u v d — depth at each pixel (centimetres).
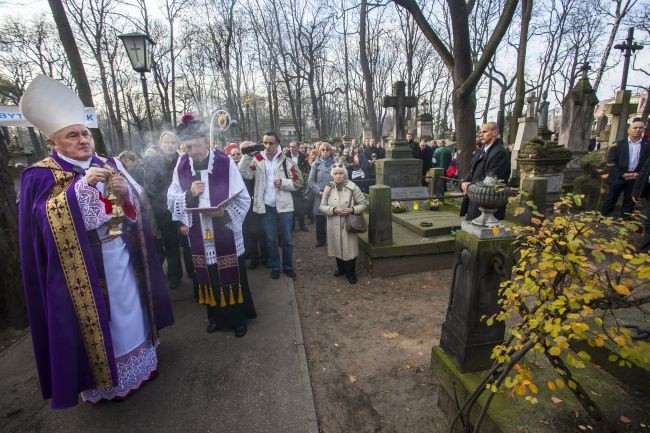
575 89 913
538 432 178
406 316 369
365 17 1647
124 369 241
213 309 333
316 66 2328
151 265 272
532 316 147
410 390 264
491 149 384
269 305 387
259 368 282
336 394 262
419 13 792
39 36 2288
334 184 436
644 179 435
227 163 308
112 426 228
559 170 754
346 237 435
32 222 208
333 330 347
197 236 307
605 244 144
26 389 265
